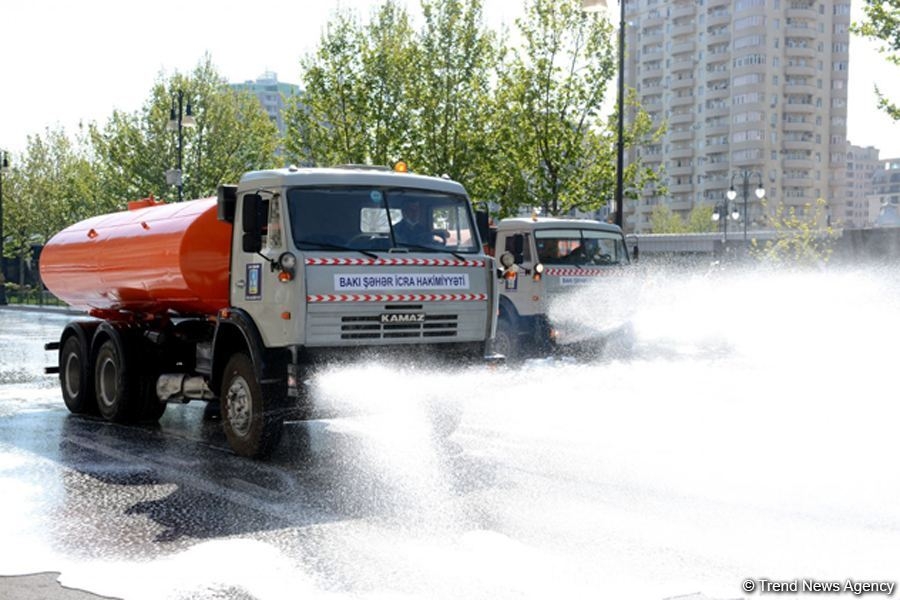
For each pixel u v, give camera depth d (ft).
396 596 16.53
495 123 107.76
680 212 442.91
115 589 17.25
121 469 28.04
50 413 40.83
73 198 193.88
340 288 27.84
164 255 32.99
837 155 431.43
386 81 119.44
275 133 179.42
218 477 26.76
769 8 410.11
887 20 72.38
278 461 28.89
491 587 16.92
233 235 30.42
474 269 30.14
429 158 114.52
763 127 413.59
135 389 36.65
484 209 31.83
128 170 173.68
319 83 122.52
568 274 51.85
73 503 23.88
